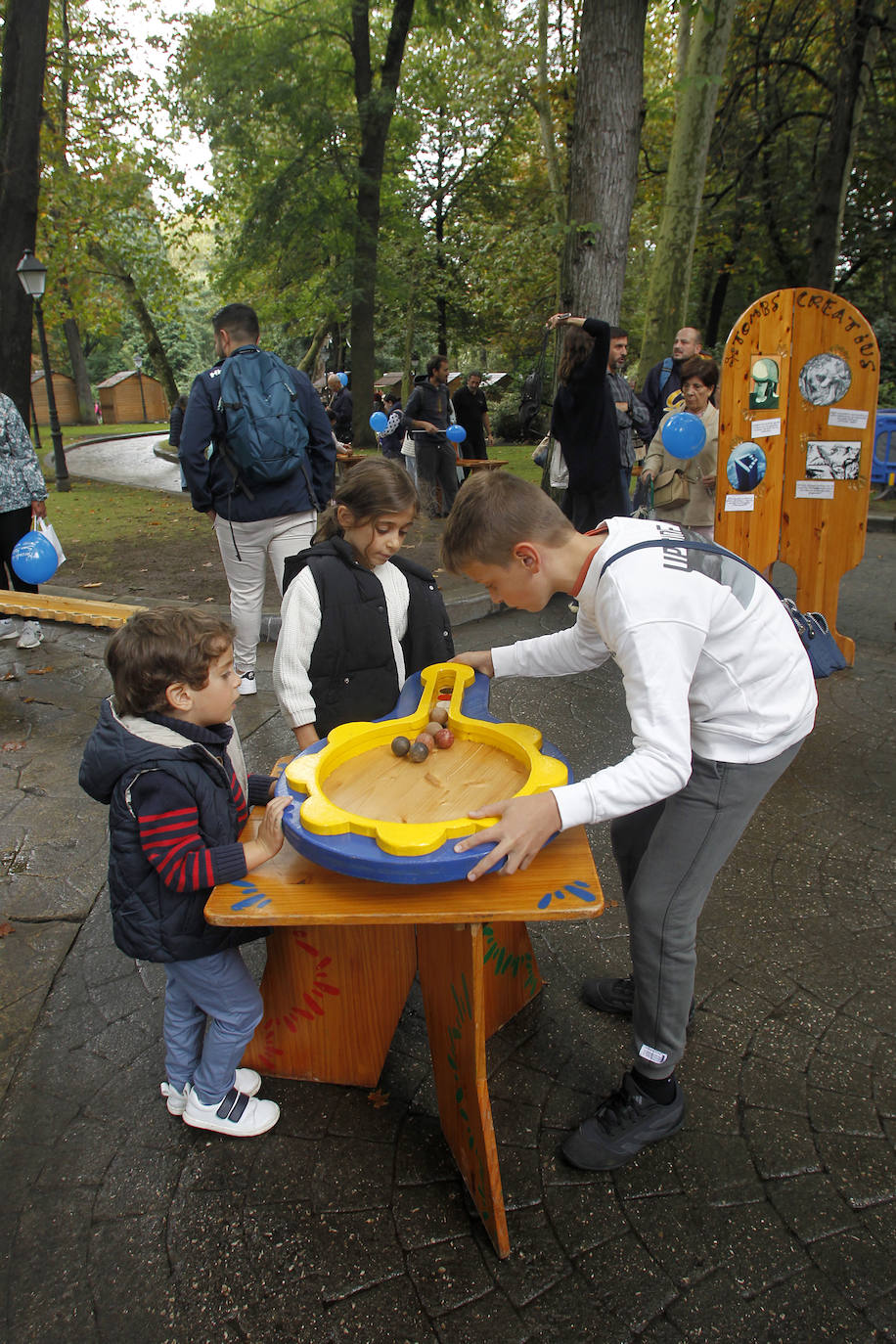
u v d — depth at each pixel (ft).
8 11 23.80
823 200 38.55
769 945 8.29
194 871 5.09
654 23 52.60
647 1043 5.89
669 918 5.60
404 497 6.72
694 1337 4.87
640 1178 5.91
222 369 12.23
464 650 17.13
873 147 46.29
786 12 43.91
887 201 49.67
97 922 8.78
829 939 8.38
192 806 5.24
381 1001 6.47
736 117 46.73
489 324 81.20
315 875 5.20
